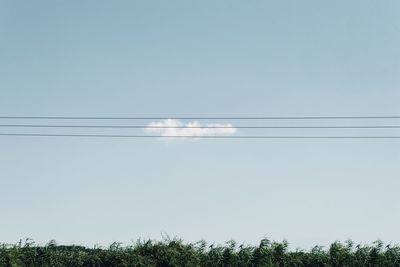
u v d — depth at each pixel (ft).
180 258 88.89
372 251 97.04
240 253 92.79
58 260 86.38
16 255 83.82
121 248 90.17
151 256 88.63
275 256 94.07
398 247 99.14
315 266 94.58
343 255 95.45
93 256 87.45
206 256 91.91
